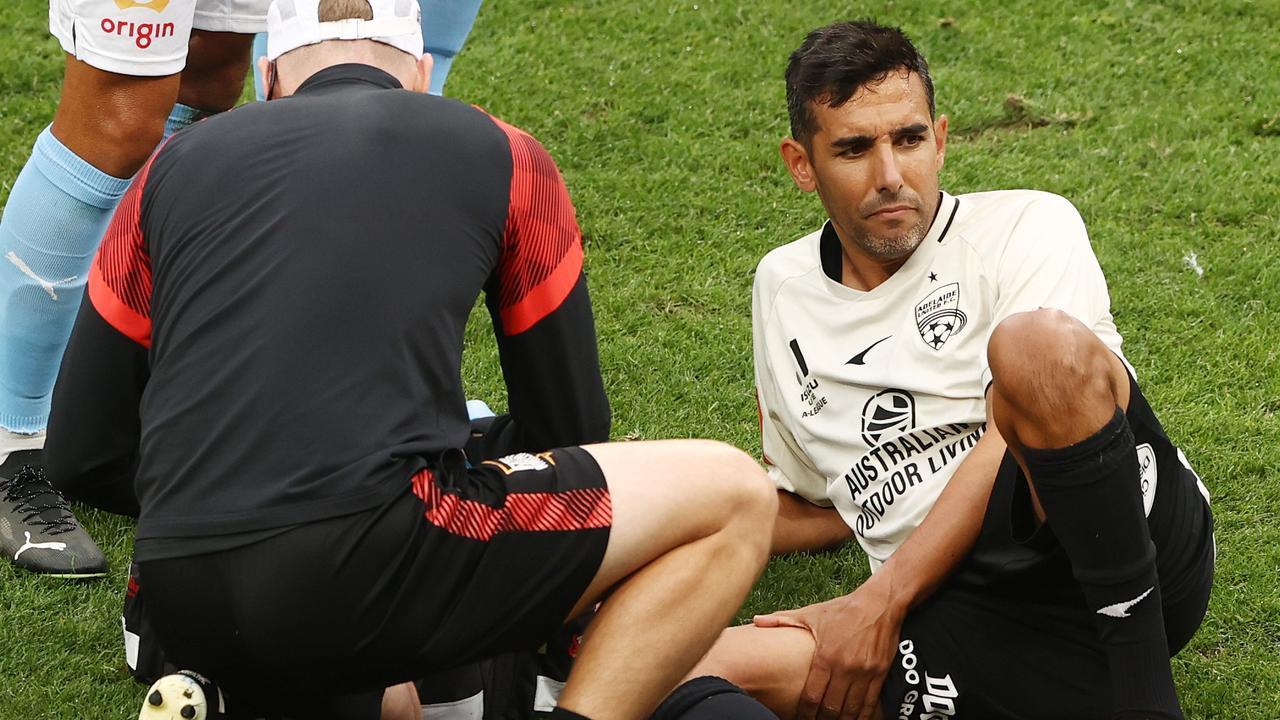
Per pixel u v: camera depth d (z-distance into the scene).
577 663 7.63
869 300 10.27
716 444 8.12
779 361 10.75
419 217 7.62
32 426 12.14
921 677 9.13
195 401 7.28
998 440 9.20
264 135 7.84
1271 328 15.12
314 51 8.80
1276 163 18.69
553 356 8.51
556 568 7.44
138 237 7.93
